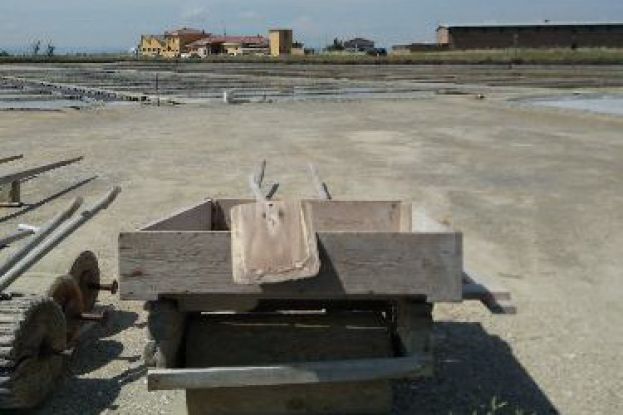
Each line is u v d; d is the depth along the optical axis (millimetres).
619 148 18125
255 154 16438
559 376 5312
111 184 12625
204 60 79250
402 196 11891
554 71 55562
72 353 5195
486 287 4363
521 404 4875
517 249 8695
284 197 11531
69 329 5387
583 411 4805
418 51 96250
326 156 16266
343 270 3979
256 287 3980
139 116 25484
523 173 14266
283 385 4309
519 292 7156
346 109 29078
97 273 6109
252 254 3904
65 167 14289
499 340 5945
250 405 4312
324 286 3988
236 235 3984
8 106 28688
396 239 3965
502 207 11062
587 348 5824
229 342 4438
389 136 20266
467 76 51531
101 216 10039
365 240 3961
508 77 50031
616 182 13312
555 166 15195
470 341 5914
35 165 14344
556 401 4934
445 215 10500
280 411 4332
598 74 51906
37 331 4527
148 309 4117
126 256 3955
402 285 3996
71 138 18984
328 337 4484
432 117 25969
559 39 93562
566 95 35812
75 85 41125
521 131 21828
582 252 8586
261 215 4109
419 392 4988
